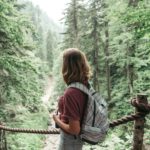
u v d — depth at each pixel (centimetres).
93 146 645
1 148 775
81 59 307
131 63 2230
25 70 1434
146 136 1046
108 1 2386
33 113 2580
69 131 298
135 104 338
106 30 3130
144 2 1061
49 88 5903
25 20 1383
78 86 297
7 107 1427
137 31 1066
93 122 299
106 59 3022
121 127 1434
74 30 3553
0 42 1330
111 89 3122
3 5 1218
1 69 1316
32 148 1647
